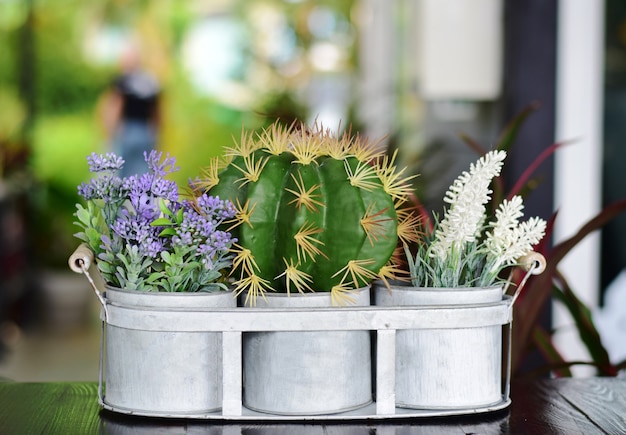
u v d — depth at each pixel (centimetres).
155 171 93
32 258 601
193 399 91
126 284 92
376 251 91
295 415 92
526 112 144
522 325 135
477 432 92
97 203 94
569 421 97
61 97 721
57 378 394
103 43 728
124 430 90
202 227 88
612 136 281
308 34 556
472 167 93
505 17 304
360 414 93
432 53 323
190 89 705
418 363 95
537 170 280
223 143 689
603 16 278
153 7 720
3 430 91
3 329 470
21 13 716
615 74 280
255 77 641
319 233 89
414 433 91
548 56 279
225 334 90
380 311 92
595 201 281
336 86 522
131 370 92
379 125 393
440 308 93
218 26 696
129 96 706
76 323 510
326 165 91
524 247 96
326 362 92
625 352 254
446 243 95
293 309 90
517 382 118
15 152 589
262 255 91
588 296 281
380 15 423
